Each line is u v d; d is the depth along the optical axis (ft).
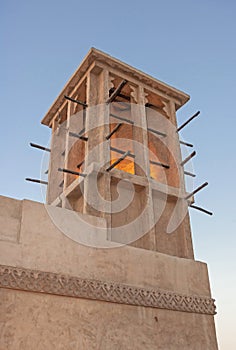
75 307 26.30
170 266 32.83
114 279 28.99
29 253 26.23
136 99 46.32
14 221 26.96
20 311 24.25
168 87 48.83
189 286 32.96
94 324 26.48
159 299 30.32
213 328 32.30
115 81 46.68
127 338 27.37
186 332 30.53
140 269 30.81
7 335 23.24
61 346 24.57
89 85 44.21
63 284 26.37
